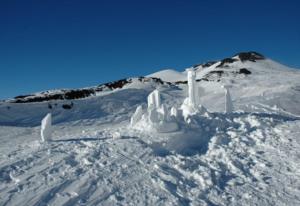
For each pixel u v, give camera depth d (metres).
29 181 10.10
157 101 16.50
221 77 67.94
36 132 26.88
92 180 10.04
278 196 9.40
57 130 27.52
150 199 9.14
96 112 35.41
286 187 9.84
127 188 9.70
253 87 47.72
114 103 39.34
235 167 11.17
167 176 10.45
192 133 13.66
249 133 13.91
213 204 9.07
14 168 11.16
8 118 31.64
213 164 11.41
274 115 17.38
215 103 37.53
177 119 14.62
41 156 12.14
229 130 14.27
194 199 9.27
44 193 9.27
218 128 14.40
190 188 9.88
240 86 51.28
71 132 26.36
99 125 30.06
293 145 12.52
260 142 12.97
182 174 10.76
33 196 9.14
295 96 37.38
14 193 9.35
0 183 10.08
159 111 15.05
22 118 32.03
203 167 11.16
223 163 11.55
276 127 14.48
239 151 12.34
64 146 13.24
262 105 29.55
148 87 54.38
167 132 13.83
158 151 12.45
